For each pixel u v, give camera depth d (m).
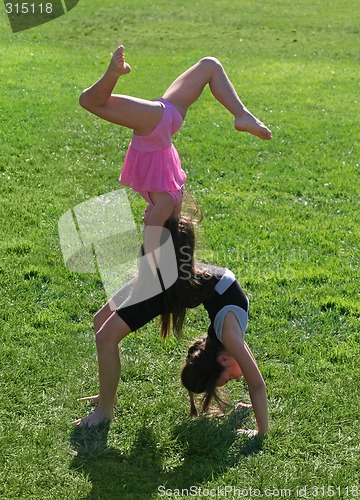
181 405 4.70
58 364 5.11
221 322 4.42
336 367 5.18
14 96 13.05
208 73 4.58
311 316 5.86
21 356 5.17
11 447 4.27
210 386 4.50
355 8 24.67
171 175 4.37
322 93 14.34
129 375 5.02
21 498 3.88
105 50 18.02
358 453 4.31
